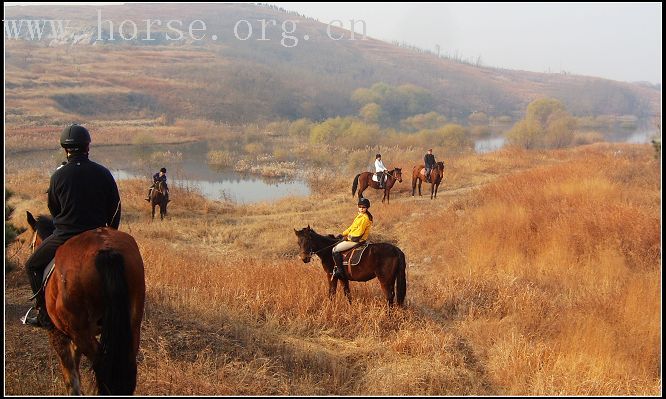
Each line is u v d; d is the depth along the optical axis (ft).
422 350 25.49
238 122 297.33
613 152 124.06
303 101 389.39
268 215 74.18
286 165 143.64
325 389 20.95
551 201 57.77
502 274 38.50
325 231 61.82
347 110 420.36
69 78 330.75
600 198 56.39
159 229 62.49
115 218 18.16
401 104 467.93
